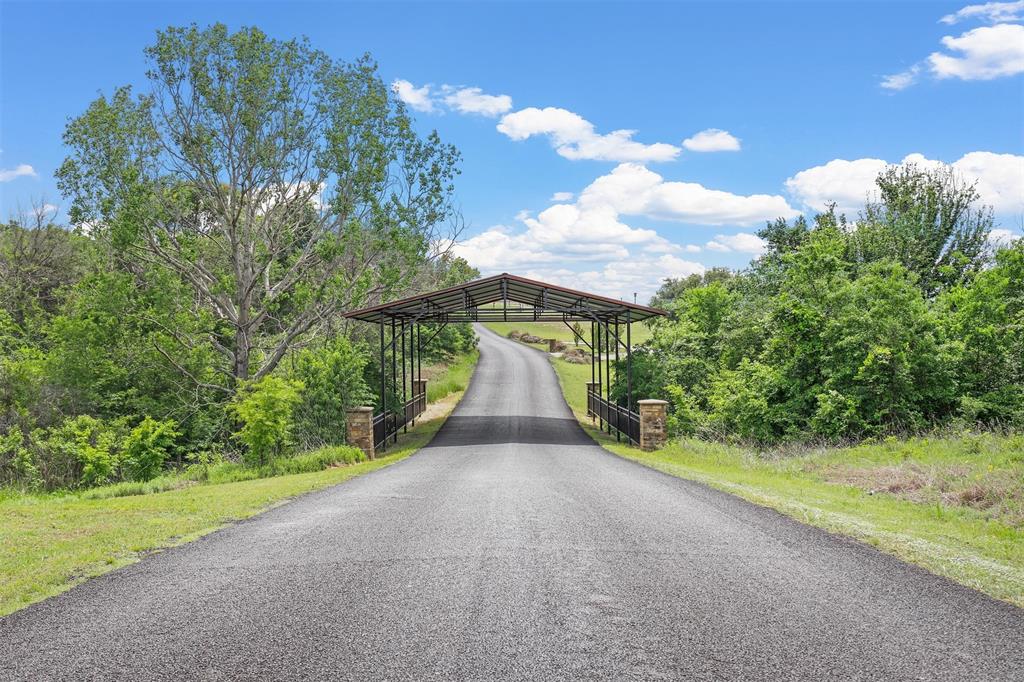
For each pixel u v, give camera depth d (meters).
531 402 32.44
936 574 5.45
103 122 22.33
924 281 29.42
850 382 16.89
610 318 26.70
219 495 10.14
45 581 5.38
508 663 3.82
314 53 25.00
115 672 3.75
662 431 17.69
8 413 20.84
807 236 39.31
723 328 25.11
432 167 27.61
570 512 8.15
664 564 5.77
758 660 3.85
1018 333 15.92
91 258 26.22
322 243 25.58
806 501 8.96
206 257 30.22
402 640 4.16
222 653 3.99
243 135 23.86
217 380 27.33
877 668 3.74
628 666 3.78
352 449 16.22
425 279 36.59
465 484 10.82
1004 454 11.20
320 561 5.96
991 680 3.59
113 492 12.30
